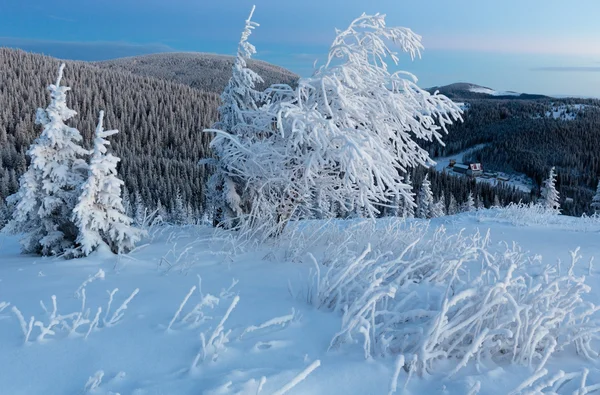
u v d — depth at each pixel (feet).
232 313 11.66
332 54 25.61
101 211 21.81
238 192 30.19
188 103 506.07
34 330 10.24
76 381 7.77
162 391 7.19
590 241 30.35
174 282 15.83
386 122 25.59
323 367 8.29
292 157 24.08
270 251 21.39
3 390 7.44
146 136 380.37
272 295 13.97
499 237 32.17
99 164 21.61
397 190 23.16
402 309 11.82
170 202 230.07
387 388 7.68
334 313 11.95
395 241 22.72
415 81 24.71
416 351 8.99
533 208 53.98
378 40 24.85
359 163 22.39
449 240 24.21
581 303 11.02
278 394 6.62
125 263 19.27
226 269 18.30
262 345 9.41
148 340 9.52
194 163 321.73
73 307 12.28
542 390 7.96
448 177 301.22
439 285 14.55
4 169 264.72
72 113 24.31
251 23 27.48
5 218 79.61
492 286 9.68
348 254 19.15
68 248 23.30
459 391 7.68
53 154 23.94
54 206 23.48
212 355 8.66
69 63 547.90
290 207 26.86
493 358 9.44
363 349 9.41
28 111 384.47
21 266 20.29
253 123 26.40
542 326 9.64
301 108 23.07
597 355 10.03
